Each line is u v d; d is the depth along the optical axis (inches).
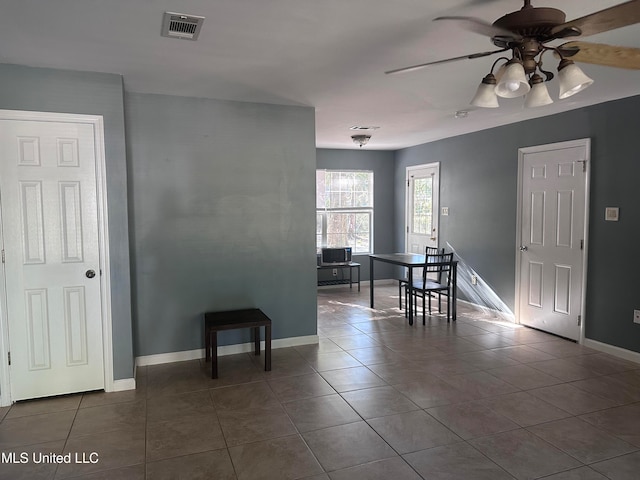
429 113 185.3
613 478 90.7
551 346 175.3
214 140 160.6
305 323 178.7
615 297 163.2
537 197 195.3
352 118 196.1
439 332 195.8
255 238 168.6
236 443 104.7
